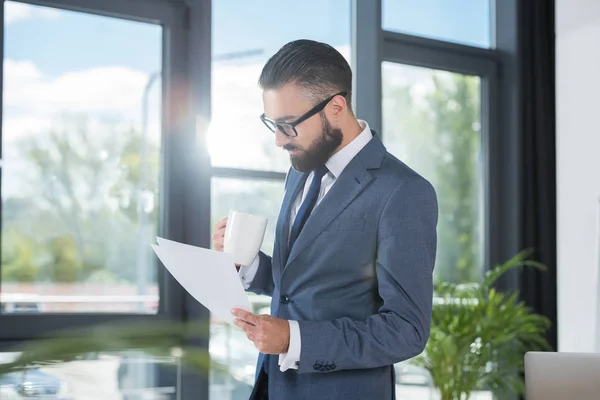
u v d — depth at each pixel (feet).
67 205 10.16
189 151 10.62
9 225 9.84
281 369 4.88
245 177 11.10
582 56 12.99
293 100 5.12
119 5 10.34
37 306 9.92
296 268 5.24
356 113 12.21
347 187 5.19
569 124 13.15
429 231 5.07
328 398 5.12
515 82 13.48
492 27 13.78
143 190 10.59
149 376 9.72
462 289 12.50
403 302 4.91
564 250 13.12
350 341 4.82
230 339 10.64
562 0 13.33
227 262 4.73
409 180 5.13
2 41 9.77
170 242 4.88
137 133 10.58
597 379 5.99
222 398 10.47
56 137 10.12
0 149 9.80
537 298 13.26
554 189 13.44
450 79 13.42
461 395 12.54
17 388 7.09
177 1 10.71
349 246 5.10
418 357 11.59
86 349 2.19
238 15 11.25
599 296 11.59
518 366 12.11
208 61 10.69
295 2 11.73
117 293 10.35
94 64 10.34
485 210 13.55
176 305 10.61
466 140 13.50
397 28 12.84
